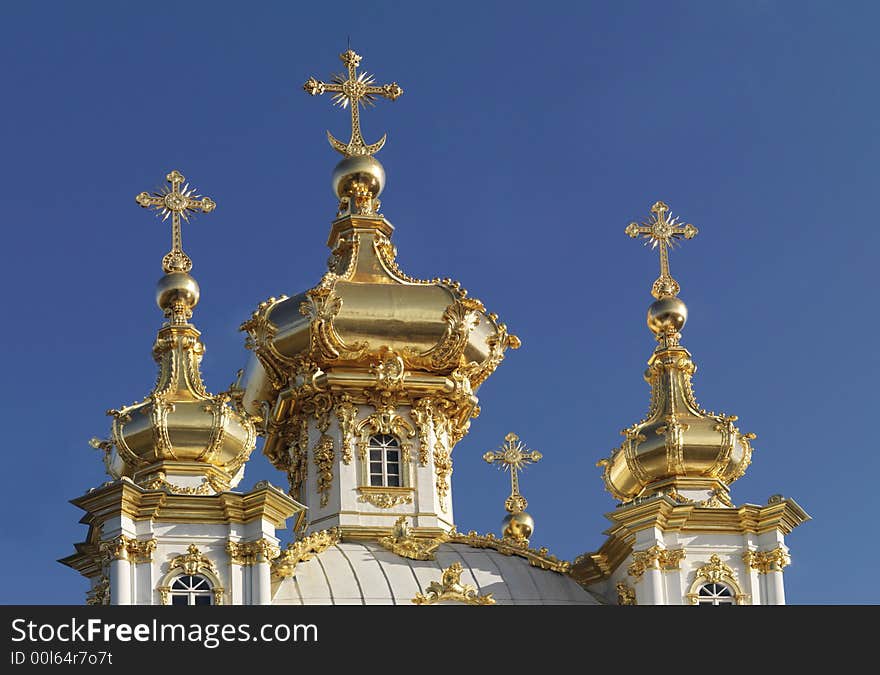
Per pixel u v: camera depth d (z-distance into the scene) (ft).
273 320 331.98
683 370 325.01
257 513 296.51
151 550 293.02
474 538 323.78
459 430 338.75
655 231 338.95
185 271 322.96
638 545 307.17
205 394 309.42
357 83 355.56
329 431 328.70
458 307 330.54
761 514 309.42
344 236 340.59
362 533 319.88
